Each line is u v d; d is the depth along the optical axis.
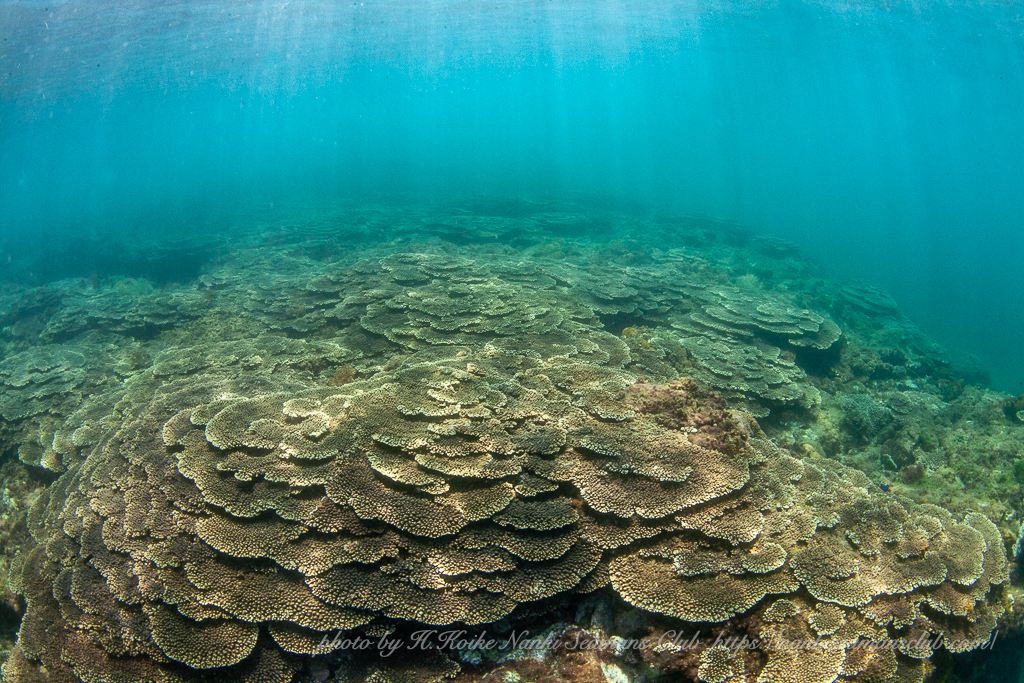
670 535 0.89
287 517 0.87
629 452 0.95
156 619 0.83
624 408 1.07
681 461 0.94
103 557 0.92
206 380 1.44
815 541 0.92
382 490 0.89
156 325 2.35
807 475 1.08
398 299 1.93
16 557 1.27
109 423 1.42
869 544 0.93
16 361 1.97
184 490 0.94
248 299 2.43
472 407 1.04
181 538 0.89
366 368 1.60
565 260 3.32
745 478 0.94
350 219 5.24
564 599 0.88
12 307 3.01
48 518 1.16
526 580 0.84
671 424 1.05
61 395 1.76
